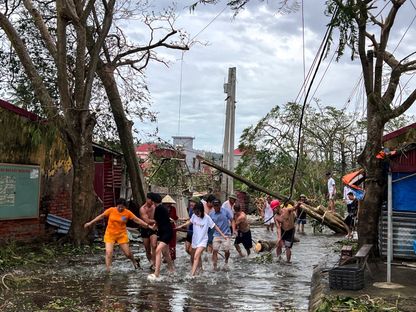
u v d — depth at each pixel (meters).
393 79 11.16
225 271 12.28
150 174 24.78
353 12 9.27
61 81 14.41
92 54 14.96
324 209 23.17
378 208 11.52
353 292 8.73
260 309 8.38
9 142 13.78
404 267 11.20
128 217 11.76
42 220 15.24
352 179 14.77
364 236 11.54
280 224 14.05
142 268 12.20
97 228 18.52
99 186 19.73
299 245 18.19
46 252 13.38
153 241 11.72
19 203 14.16
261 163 33.19
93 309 8.08
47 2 18.22
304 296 9.50
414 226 12.17
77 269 11.80
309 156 36.00
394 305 7.77
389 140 13.27
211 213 12.94
